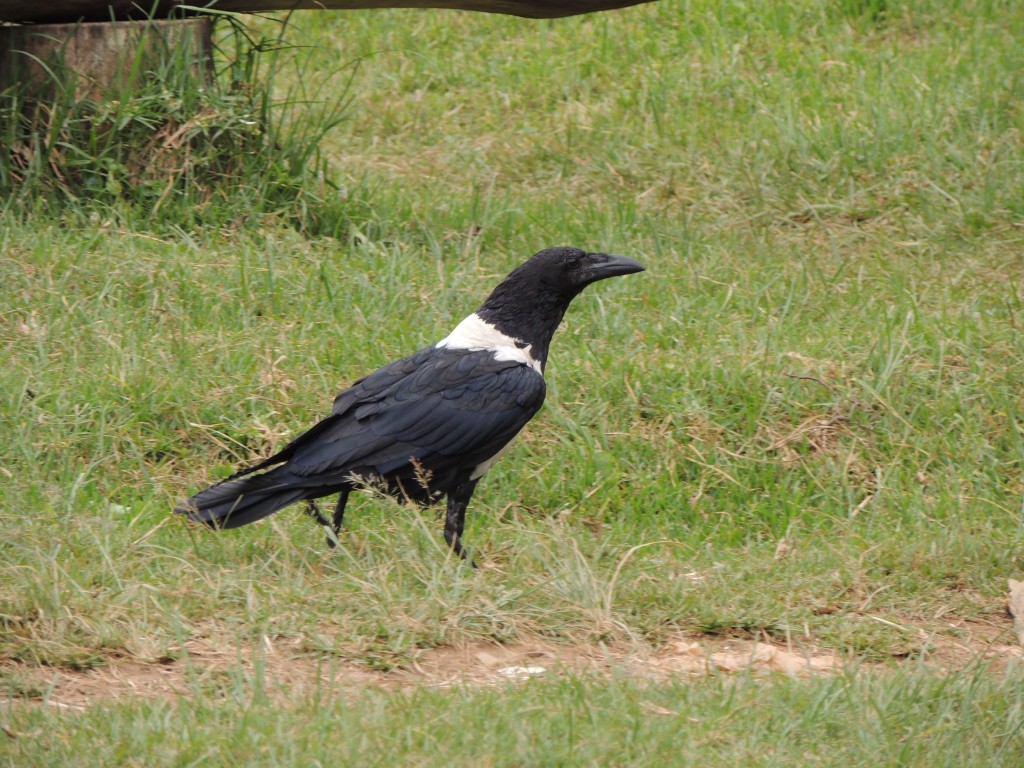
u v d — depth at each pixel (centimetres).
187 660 714
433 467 915
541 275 970
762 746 674
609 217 1575
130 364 1121
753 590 892
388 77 1978
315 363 1154
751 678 754
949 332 1268
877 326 1290
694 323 1298
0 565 830
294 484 891
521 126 1856
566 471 1093
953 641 864
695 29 2061
